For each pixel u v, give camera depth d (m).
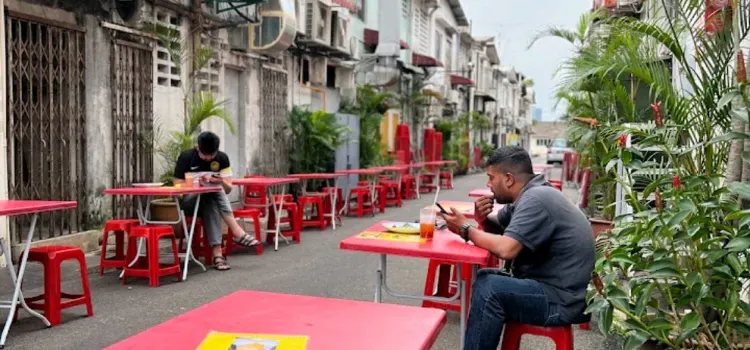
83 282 5.33
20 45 7.04
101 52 8.31
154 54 9.40
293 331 2.16
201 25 10.41
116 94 8.57
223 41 11.55
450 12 33.50
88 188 8.14
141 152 9.14
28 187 7.27
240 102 12.46
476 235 3.70
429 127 27.92
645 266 3.49
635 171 4.77
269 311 2.39
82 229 8.10
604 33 6.16
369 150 16.66
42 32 7.46
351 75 17.58
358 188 12.73
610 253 3.48
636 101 7.46
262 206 9.08
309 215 12.01
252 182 8.48
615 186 7.41
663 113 4.88
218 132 11.51
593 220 7.17
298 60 14.77
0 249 5.34
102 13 8.33
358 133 16.28
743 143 3.88
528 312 3.49
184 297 6.03
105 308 5.60
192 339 2.06
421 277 7.13
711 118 4.26
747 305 3.29
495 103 47.94
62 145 7.73
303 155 14.03
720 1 4.30
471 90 37.47
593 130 6.76
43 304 5.20
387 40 19.73
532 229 3.53
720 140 3.51
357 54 17.77
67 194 7.84
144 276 6.75
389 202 15.12
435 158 25.06
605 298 3.35
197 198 6.90
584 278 3.56
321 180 14.20
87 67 8.09
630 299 3.67
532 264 3.66
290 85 14.38
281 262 7.82
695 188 3.58
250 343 2.02
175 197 6.88
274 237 9.16
